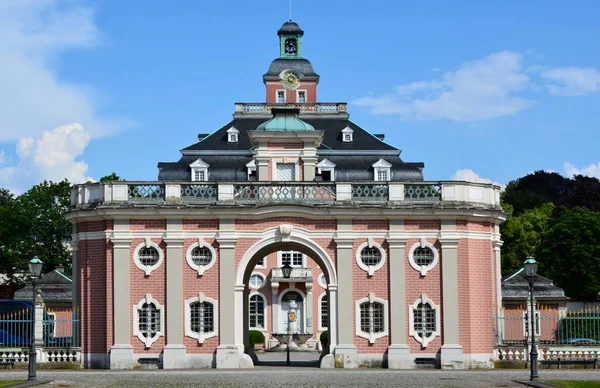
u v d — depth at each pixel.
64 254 93.38
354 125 90.56
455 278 50.34
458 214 50.47
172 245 49.84
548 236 89.62
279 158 59.06
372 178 86.00
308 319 88.00
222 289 49.84
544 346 51.03
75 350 50.25
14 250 90.81
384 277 50.31
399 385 39.69
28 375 42.50
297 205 50.06
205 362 49.53
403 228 50.50
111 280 49.88
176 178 85.19
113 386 39.22
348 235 50.31
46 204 93.38
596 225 87.75
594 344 51.41
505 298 73.25
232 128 87.88
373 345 50.03
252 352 53.88
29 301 61.62
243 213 50.03
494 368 50.38
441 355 49.84
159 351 49.59
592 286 86.69
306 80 101.88
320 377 43.50
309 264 88.44
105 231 50.12
